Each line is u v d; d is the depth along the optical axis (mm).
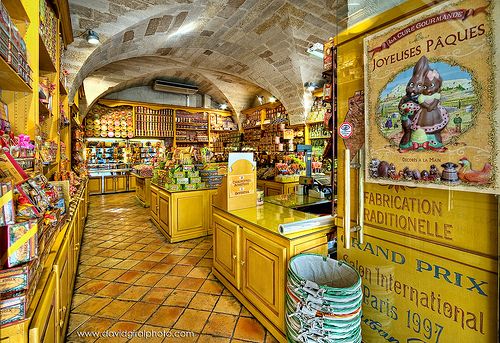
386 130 1481
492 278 1146
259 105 9461
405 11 1383
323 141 6734
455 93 1184
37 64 1859
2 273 903
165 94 10164
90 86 6906
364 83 1595
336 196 2064
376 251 1652
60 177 2930
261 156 7941
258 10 4375
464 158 1164
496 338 1135
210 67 7172
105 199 8055
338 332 1402
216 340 1996
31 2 1811
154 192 5109
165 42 5070
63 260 1748
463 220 1239
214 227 2924
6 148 1359
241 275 2436
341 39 1790
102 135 8859
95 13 3484
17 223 971
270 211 2588
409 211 1465
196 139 10711
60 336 1672
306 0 4133
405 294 1500
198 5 3959
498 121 1056
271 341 1985
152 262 3406
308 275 1837
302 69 6121
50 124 2689
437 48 1241
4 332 883
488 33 1071
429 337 1391
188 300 2523
